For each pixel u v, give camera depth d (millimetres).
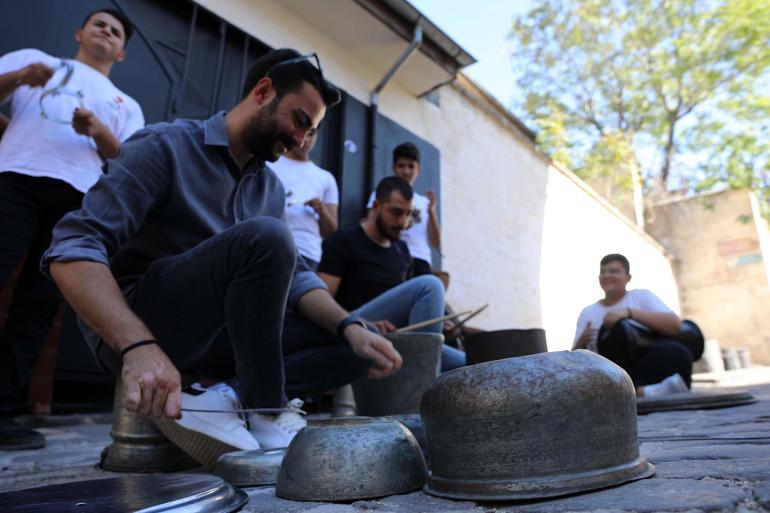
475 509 756
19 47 3086
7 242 2062
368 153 5215
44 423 2744
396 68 5156
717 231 14266
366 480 885
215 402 1294
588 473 774
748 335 13430
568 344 8477
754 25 13008
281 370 1336
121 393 1478
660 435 1458
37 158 2180
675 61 13906
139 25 3701
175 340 1329
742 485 746
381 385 1820
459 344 2918
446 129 6387
